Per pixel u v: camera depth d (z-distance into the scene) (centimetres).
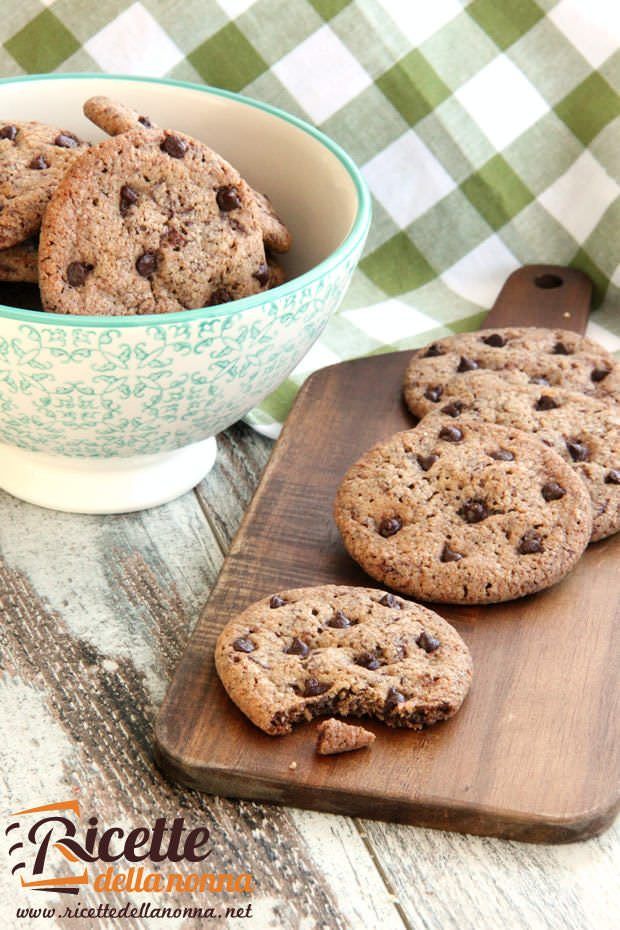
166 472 76
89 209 70
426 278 91
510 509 72
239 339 69
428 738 66
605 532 73
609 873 65
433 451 75
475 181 90
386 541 71
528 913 64
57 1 86
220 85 89
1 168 73
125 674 70
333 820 66
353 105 89
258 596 71
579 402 78
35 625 71
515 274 89
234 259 72
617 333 87
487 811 64
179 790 66
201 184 72
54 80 79
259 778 65
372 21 87
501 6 88
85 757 67
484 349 81
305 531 73
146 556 74
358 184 75
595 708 67
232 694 67
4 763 67
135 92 80
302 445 77
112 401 70
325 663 67
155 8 87
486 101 89
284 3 87
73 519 75
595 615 70
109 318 67
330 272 71
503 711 67
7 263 73
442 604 71
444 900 64
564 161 90
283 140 78
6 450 76
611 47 87
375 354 85
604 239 89
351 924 63
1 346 68
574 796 65
